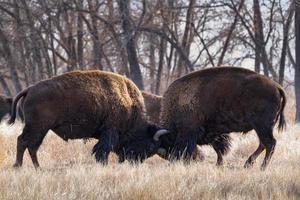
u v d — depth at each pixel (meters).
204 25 125.19
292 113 114.12
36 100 41.38
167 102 44.69
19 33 117.38
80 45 121.75
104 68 136.75
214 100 42.62
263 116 41.44
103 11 125.56
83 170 35.66
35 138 41.31
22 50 123.62
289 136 58.34
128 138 45.25
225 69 43.06
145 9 112.62
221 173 34.88
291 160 44.31
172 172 34.66
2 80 130.00
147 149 45.47
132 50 114.81
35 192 28.59
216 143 45.38
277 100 41.69
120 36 115.56
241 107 41.88
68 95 41.94
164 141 45.78
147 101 51.44
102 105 43.09
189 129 43.50
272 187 30.72
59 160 49.19
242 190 30.34
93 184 30.72
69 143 53.59
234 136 59.31
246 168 39.47
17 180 31.73
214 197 28.78
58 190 29.14
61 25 130.38
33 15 116.25
